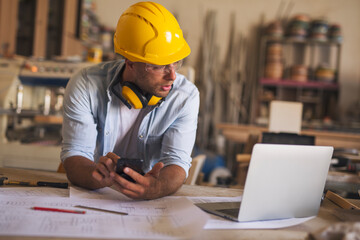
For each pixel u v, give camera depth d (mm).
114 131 1267
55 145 2535
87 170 1054
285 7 5859
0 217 740
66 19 4539
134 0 5863
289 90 5809
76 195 960
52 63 2611
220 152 5570
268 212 831
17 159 2494
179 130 1223
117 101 1234
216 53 5930
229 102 5898
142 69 1049
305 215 882
